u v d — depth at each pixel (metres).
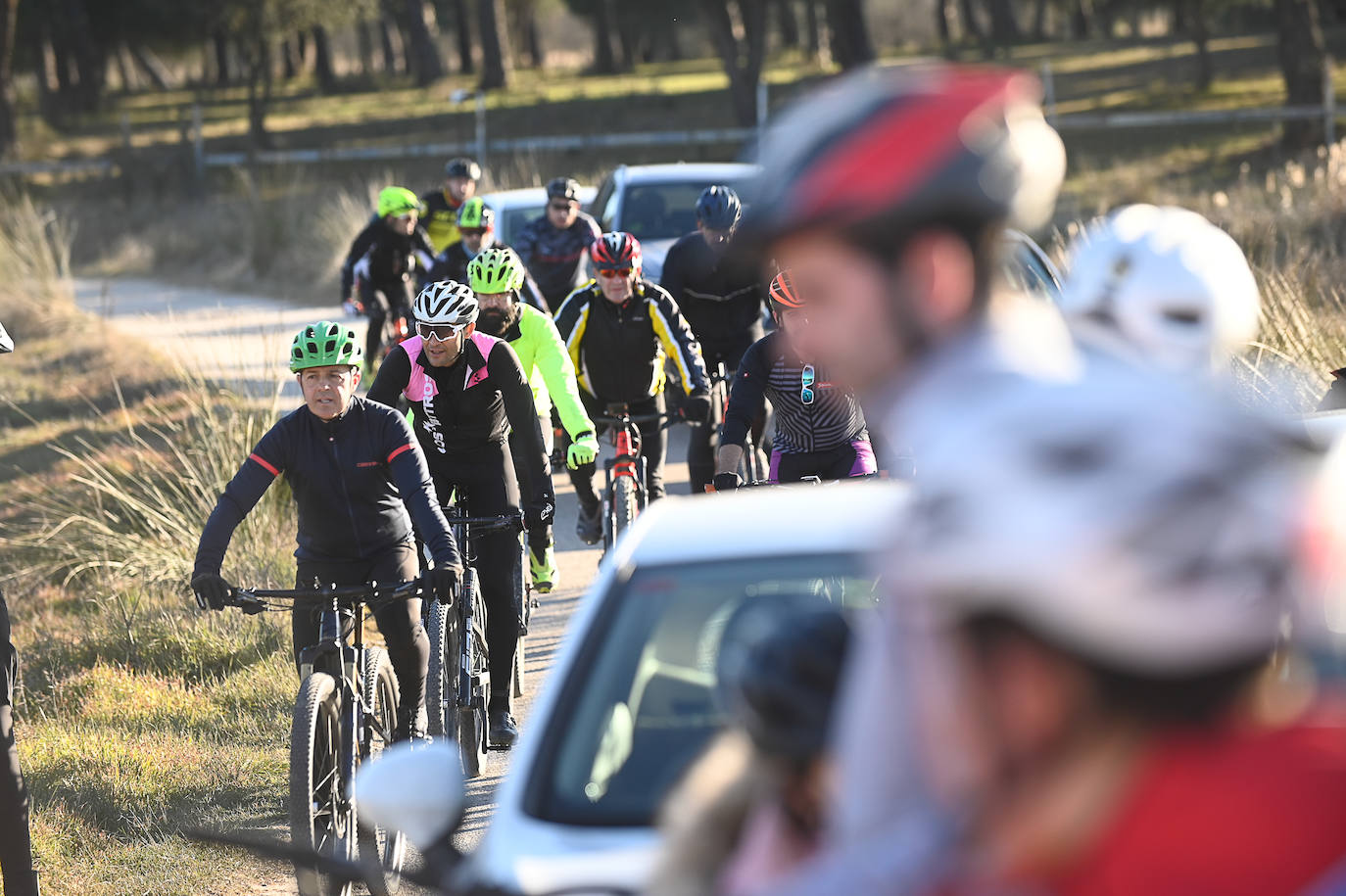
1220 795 3.52
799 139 4.04
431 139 166.00
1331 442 3.75
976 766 3.67
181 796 22.16
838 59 120.00
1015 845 3.67
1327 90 97.44
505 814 10.66
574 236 46.84
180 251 104.25
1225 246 5.72
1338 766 3.54
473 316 22.20
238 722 25.41
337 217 93.00
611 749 11.06
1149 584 3.30
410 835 10.28
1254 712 3.61
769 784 5.84
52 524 38.00
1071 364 3.74
